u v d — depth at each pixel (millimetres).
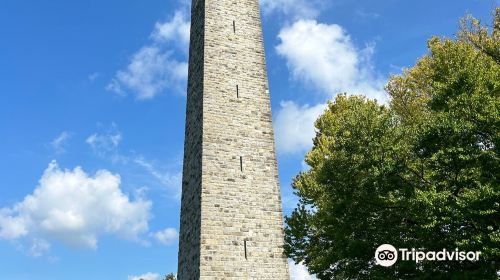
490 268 19328
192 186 31312
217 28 34594
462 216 19312
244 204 30203
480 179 20594
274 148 32625
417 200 20297
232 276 28219
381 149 22859
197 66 34375
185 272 30109
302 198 30156
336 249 23891
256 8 36719
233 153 31297
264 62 34938
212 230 28844
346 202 23312
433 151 21578
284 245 28906
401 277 21266
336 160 24188
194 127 32844
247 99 33219
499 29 28859
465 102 21172
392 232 22516
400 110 29984
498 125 20531
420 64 30562
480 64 22984
